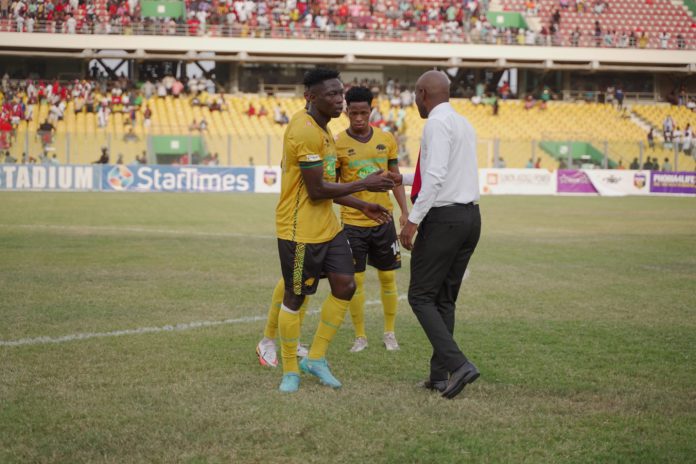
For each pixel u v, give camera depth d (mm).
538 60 42406
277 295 5570
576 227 17938
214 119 38625
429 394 4957
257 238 14664
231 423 4324
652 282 9727
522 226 18125
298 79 43781
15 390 4898
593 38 43000
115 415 4434
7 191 30031
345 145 6703
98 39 39031
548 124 41312
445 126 4816
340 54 41094
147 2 41906
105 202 24422
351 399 4812
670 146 36375
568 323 7199
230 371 5449
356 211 6277
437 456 3873
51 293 8453
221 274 10055
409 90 44844
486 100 42562
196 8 41656
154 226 16906
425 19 43219
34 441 4027
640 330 6910
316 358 5191
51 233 15039
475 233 5066
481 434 4191
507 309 7891
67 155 32125
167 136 33219
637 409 4652
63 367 5449
